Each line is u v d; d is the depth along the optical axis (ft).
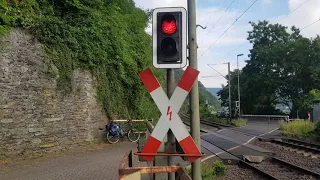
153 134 16.39
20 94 41.93
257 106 207.51
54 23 48.03
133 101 70.03
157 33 16.74
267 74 197.57
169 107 16.39
